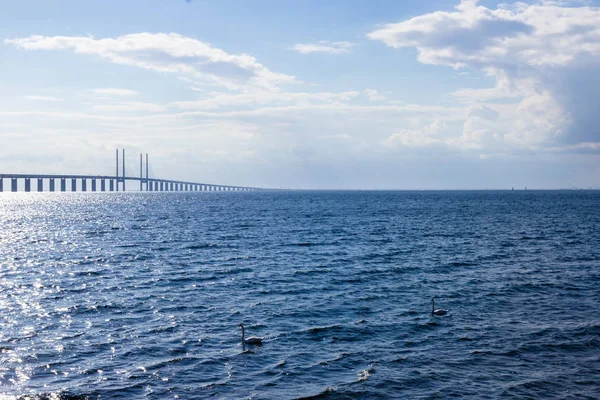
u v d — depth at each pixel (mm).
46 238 87188
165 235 90312
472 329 31688
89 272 52750
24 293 42594
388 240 80562
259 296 41219
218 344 29203
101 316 35281
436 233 91562
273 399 22078
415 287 44344
